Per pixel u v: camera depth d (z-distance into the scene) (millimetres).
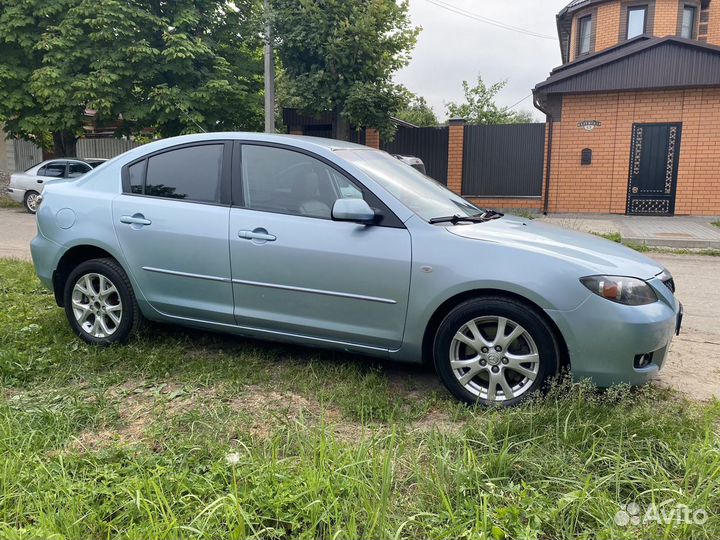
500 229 3959
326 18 13703
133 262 4535
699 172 15039
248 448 3002
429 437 3123
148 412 3600
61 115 15719
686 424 3180
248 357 4465
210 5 16609
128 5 15180
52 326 5051
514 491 2619
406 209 3861
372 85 14047
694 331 5578
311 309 4008
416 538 2391
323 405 3604
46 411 3379
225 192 4344
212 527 2369
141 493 2555
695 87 14680
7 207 17516
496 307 3549
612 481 2664
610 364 3418
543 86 15469
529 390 3547
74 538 2314
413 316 3734
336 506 2424
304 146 4223
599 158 15703
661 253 10625
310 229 3982
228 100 16344
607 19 22125
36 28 15758
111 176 4793
